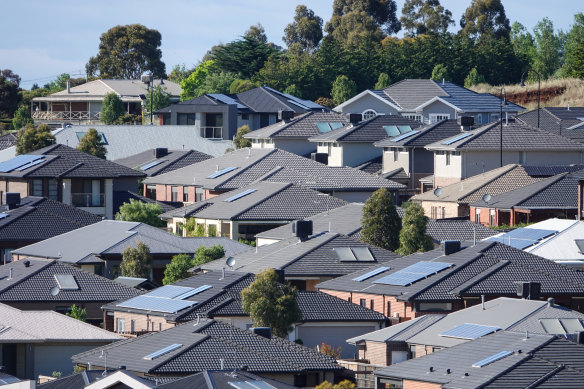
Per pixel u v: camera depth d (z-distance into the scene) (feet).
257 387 509.35
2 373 583.17
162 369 588.09
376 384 582.76
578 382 525.34
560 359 547.90
